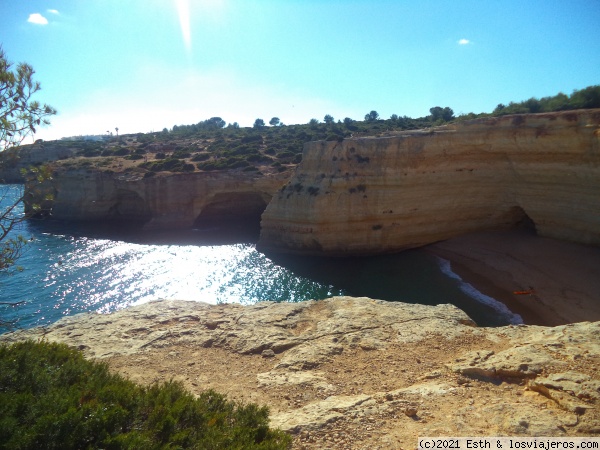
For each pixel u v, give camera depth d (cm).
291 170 5106
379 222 3347
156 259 3756
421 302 2509
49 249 4050
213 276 3250
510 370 764
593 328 927
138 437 486
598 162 2542
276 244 3744
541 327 1023
